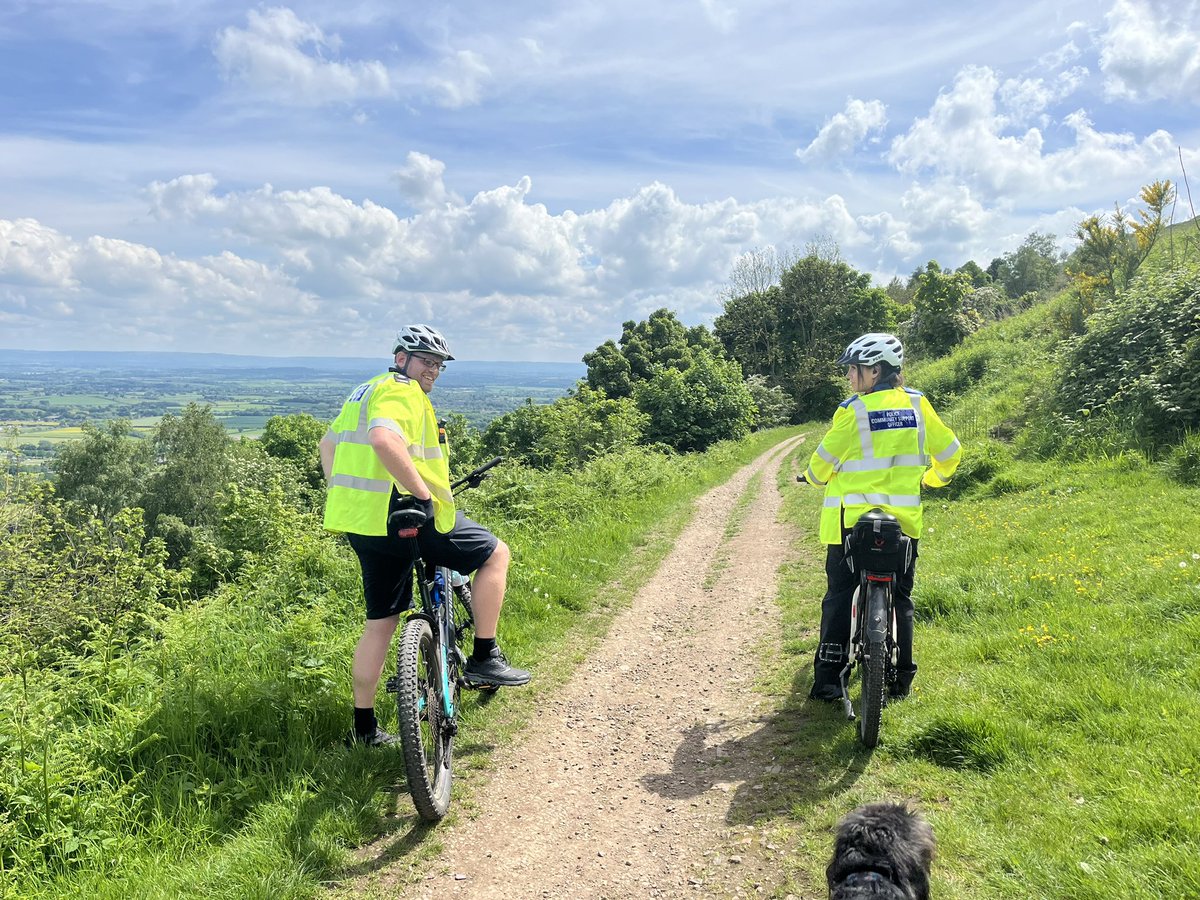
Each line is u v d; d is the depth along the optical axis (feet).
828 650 14.06
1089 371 36.88
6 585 42.06
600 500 41.68
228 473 135.33
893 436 13.47
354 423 12.19
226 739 13.01
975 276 222.89
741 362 202.80
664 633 21.38
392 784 12.14
